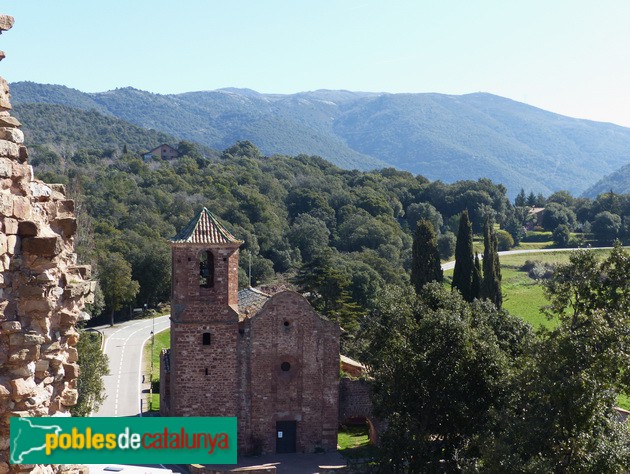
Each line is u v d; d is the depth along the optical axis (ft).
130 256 392.06
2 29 48.39
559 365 119.96
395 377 158.71
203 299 188.85
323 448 195.52
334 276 278.46
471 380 153.38
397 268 391.24
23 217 47.83
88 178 504.84
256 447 192.13
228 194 494.59
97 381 189.78
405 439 148.05
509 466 110.42
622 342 123.44
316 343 195.11
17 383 46.24
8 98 50.21
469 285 279.69
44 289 48.21
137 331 363.15
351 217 488.44
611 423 115.03
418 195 627.05
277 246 442.91
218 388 189.88
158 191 485.97
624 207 637.30
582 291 160.45
